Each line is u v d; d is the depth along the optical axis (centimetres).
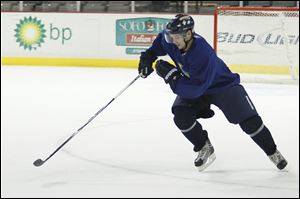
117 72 2553
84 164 1078
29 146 1231
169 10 2983
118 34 2678
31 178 981
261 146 991
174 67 966
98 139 1298
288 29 2261
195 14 2584
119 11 3045
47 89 2075
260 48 2294
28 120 1530
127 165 1071
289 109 1708
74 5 3092
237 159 1113
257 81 2238
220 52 2306
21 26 2736
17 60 2767
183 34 901
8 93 1984
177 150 1191
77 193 896
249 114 963
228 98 959
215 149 1198
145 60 1007
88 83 2227
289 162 1096
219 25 2288
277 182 959
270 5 3053
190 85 934
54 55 2742
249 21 2275
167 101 1848
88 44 2708
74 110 1684
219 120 1509
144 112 1653
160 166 1065
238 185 942
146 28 2641
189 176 996
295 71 2300
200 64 912
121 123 1490
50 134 1358
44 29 2727
